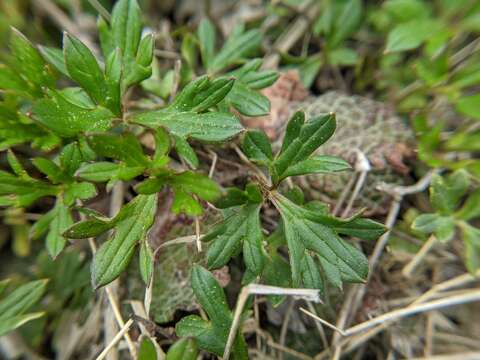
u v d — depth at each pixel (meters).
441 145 0.10
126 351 0.09
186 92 0.08
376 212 0.10
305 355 0.10
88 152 0.08
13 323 0.09
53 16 0.11
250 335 0.10
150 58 0.08
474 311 0.10
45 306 0.10
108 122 0.08
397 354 0.10
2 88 0.08
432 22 0.11
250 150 0.08
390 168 0.10
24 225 0.10
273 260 0.09
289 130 0.08
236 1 0.12
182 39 0.12
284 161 0.08
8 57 0.09
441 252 0.10
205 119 0.08
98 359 0.08
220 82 0.08
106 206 0.10
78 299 0.10
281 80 0.11
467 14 0.11
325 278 0.10
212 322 0.08
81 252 0.10
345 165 0.08
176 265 0.09
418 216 0.09
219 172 0.10
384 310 0.10
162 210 0.10
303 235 0.08
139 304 0.09
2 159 0.10
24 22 0.11
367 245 0.10
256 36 0.11
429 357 0.09
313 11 0.12
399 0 0.11
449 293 0.10
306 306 0.10
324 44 0.12
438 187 0.09
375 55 0.12
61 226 0.09
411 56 0.12
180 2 0.12
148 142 0.10
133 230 0.08
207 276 0.08
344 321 0.09
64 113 0.08
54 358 0.10
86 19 0.12
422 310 0.09
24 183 0.08
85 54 0.08
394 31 0.11
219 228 0.08
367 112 0.10
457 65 0.11
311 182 0.10
